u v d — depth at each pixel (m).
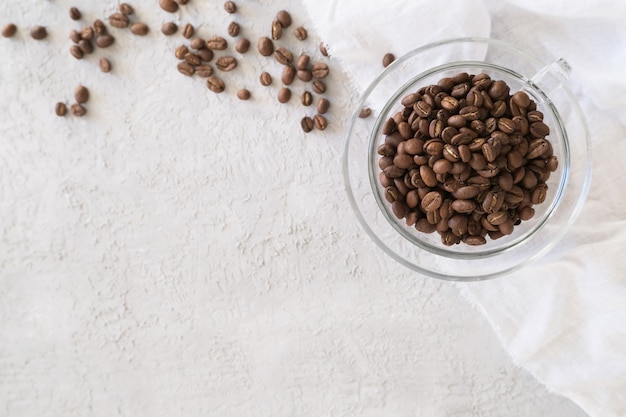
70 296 0.54
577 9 0.48
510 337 0.50
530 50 0.50
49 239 0.54
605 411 0.50
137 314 0.54
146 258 0.54
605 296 0.49
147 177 0.53
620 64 0.49
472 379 0.52
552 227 0.48
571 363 0.50
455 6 0.48
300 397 0.53
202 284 0.53
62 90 0.53
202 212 0.53
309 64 0.51
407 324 0.52
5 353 0.54
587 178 0.47
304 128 0.51
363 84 0.51
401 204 0.47
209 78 0.52
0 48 0.53
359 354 0.53
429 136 0.46
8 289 0.54
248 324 0.53
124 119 0.53
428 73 0.46
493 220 0.45
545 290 0.49
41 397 0.55
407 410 0.53
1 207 0.54
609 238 0.49
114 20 0.52
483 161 0.44
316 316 0.53
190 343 0.54
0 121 0.53
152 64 0.52
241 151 0.52
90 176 0.53
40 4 0.52
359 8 0.48
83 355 0.54
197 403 0.54
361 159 0.51
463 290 0.51
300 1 0.51
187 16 0.52
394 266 0.52
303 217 0.52
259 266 0.53
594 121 0.49
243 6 0.51
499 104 0.45
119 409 0.54
